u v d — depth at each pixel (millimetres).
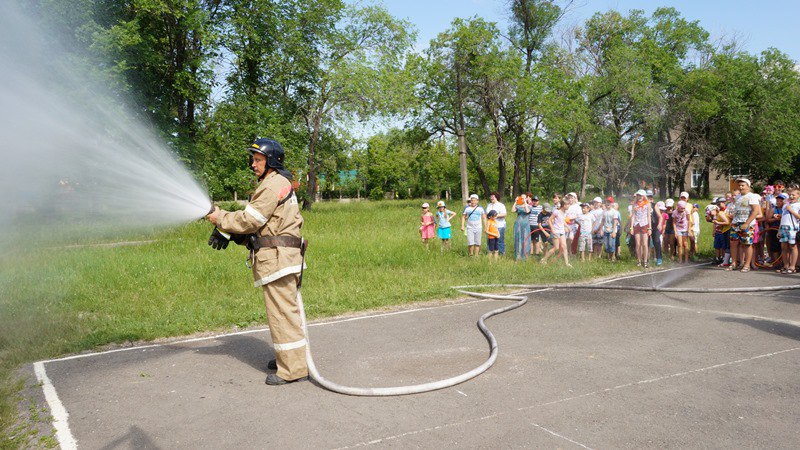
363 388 4148
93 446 3346
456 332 6059
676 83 39312
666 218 12703
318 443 3346
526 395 4086
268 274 4344
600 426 3539
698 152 41500
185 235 14031
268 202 4340
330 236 14648
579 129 35875
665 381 4371
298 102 29875
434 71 34719
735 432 3455
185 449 3297
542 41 37812
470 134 36062
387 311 7277
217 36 19047
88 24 14508
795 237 10359
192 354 5309
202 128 21141
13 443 3365
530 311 7121
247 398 4109
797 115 42812
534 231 13117
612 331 6008
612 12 38156
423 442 3338
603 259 12719
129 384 4445
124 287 8312
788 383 4320
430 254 12289
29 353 5258
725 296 8133
